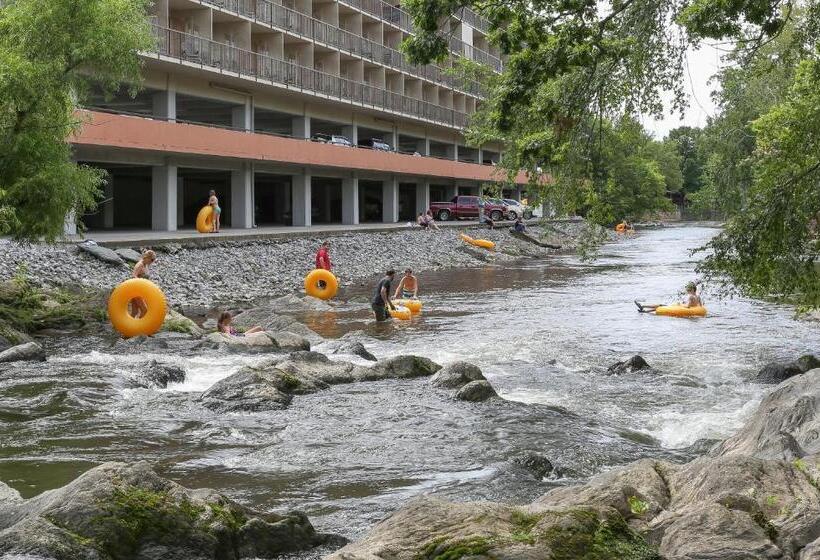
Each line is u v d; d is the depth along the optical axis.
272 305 25.67
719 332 20.95
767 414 8.92
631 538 4.68
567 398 13.17
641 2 12.03
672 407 12.54
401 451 9.70
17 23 18.56
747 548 4.72
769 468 5.93
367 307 26.16
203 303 25.64
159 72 40.28
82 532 5.19
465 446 9.92
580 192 12.55
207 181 56.91
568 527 4.61
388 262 40.34
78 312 20.00
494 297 28.94
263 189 64.69
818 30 13.30
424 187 69.81
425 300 28.12
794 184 12.69
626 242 66.81
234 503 5.95
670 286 32.22
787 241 12.57
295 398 12.37
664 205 91.94
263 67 46.38
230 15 44.62
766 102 21.39
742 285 13.23
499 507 5.13
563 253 53.88
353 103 56.25
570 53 11.39
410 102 64.56
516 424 10.93
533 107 12.49
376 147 60.44
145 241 30.56
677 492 6.00
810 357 14.89
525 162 12.62
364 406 11.91
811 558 4.59
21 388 12.67
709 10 11.12
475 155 85.88
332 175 55.81
